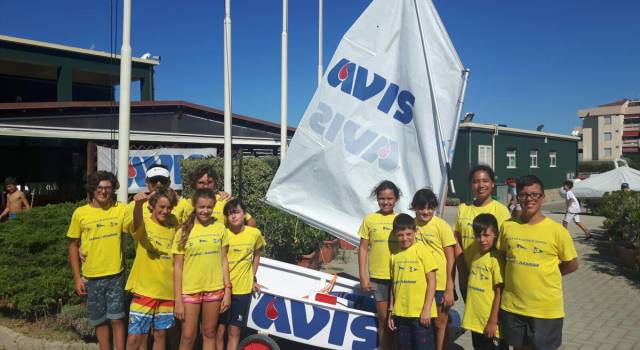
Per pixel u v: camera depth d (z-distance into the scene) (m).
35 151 12.53
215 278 4.14
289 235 7.96
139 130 12.86
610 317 5.96
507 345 3.98
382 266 4.17
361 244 4.35
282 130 10.12
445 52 4.74
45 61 14.86
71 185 12.96
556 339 3.56
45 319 5.54
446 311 4.03
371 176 5.07
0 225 6.82
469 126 25.05
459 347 5.15
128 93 6.09
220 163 9.59
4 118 10.91
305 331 4.27
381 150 5.04
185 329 4.12
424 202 4.06
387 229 4.21
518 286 3.61
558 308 3.55
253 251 4.47
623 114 59.09
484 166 4.28
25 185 12.33
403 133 4.95
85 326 5.00
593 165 42.09
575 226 15.49
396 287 3.97
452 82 4.74
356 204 5.12
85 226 4.27
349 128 5.18
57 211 7.23
